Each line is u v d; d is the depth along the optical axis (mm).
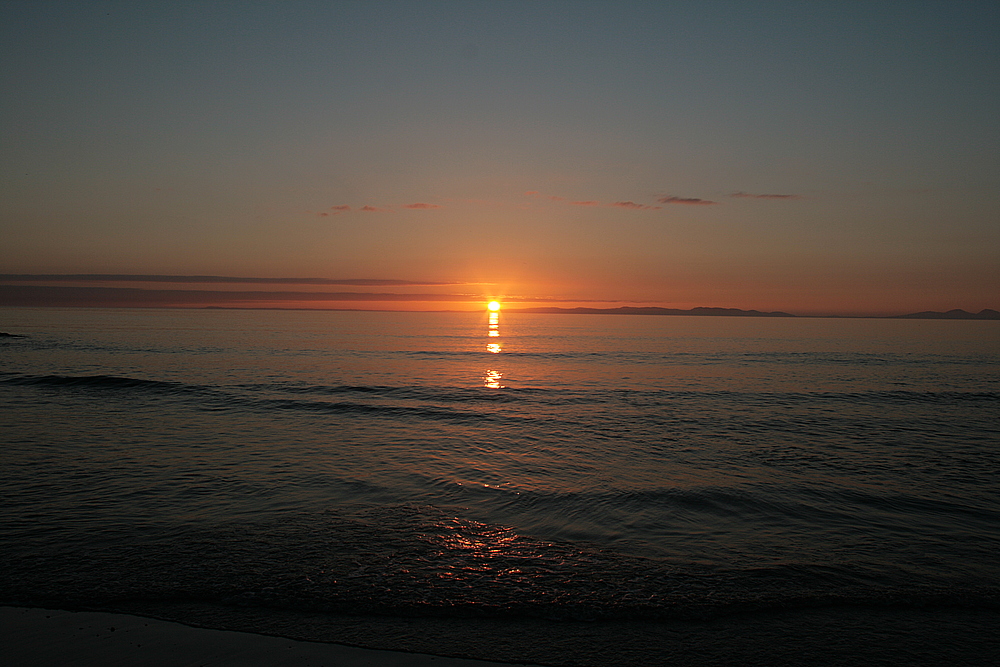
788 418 20781
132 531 8531
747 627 6082
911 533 9117
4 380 27781
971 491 11508
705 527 9320
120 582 6824
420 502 10398
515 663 5398
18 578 6875
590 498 10820
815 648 5707
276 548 7980
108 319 154000
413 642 5707
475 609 6355
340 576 7113
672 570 7500
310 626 5965
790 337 99875
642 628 6035
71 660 5285
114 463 12664
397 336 91375
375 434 17031
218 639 5688
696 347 70500
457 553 7965
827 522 9617
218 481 11445
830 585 7086
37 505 9656
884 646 5758
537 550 8156
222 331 95375
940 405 24266
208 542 8156
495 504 10383
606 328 145500
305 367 39781
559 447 15570
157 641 5625
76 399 22766
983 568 7699
